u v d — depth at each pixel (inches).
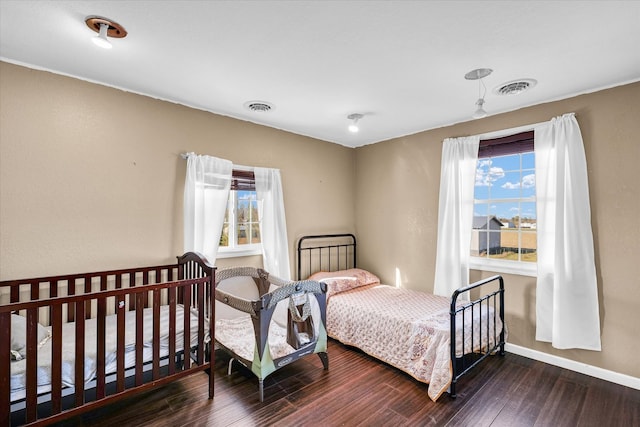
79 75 92.3
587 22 65.6
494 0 58.9
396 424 77.9
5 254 83.2
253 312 89.8
